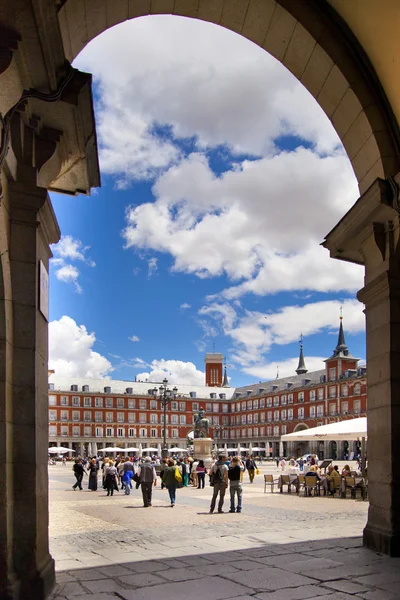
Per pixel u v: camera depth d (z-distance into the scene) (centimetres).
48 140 564
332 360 7756
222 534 946
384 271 742
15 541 489
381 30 680
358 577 593
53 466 6059
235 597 524
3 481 475
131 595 532
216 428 10131
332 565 651
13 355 509
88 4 600
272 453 8938
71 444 8950
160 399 3900
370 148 761
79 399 9100
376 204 717
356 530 970
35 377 517
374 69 741
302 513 1311
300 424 8275
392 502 706
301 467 4191
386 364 739
